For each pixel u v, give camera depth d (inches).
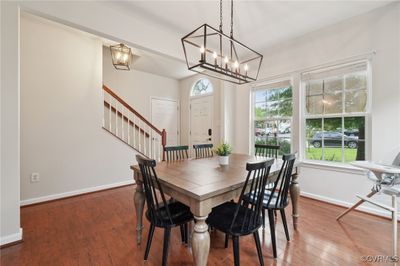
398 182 72.4
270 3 89.0
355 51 99.9
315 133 119.0
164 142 169.6
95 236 78.5
